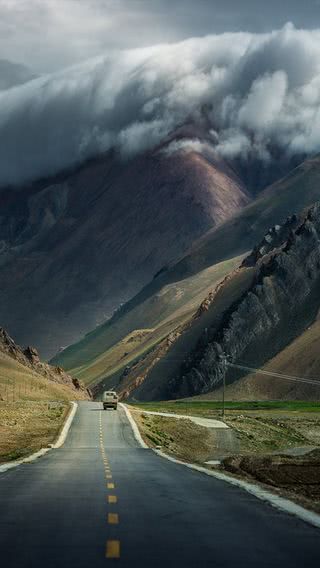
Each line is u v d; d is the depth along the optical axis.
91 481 30.44
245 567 12.90
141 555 13.77
